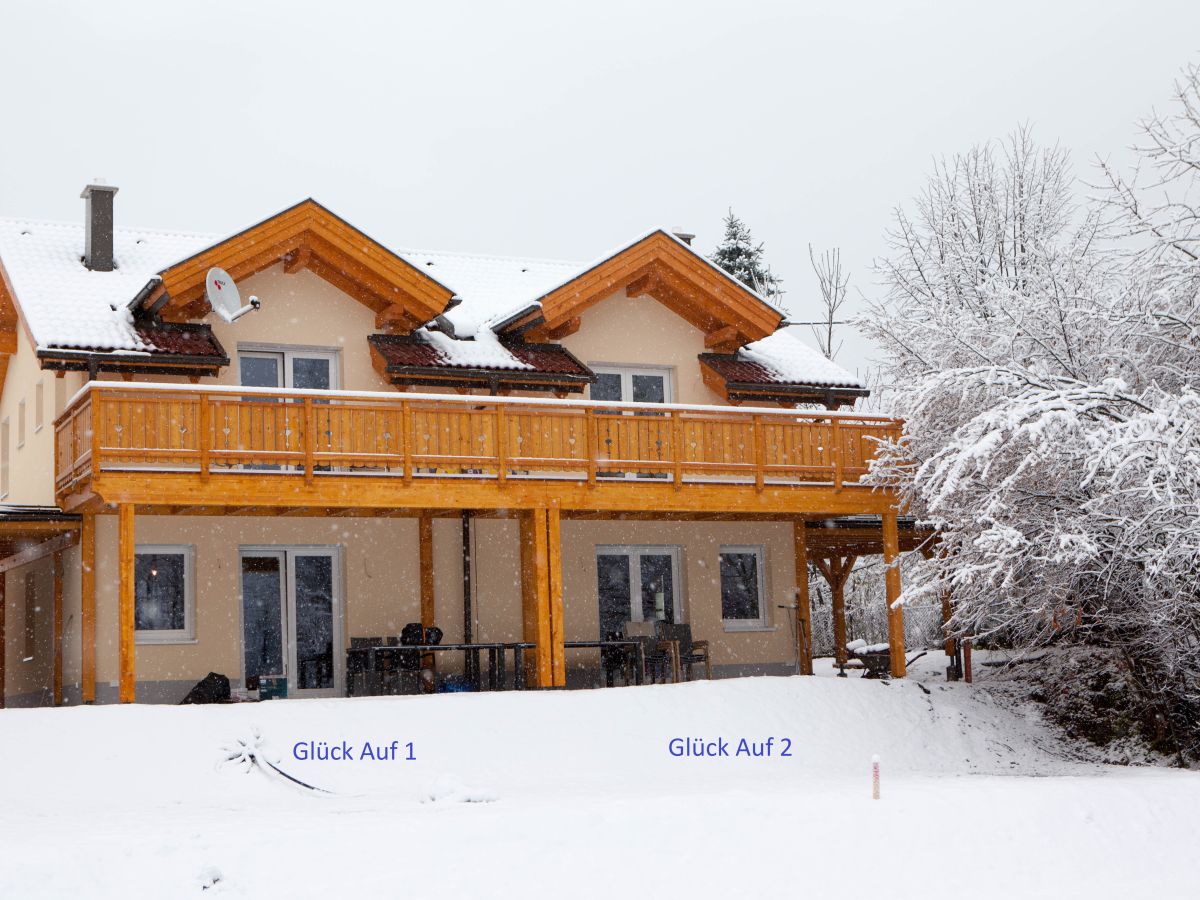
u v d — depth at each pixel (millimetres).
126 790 14820
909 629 33656
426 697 17859
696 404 23109
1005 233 35594
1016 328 21125
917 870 12836
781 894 12188
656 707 18734
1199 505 17719
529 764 16953
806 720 19484
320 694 21000
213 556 20359
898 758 19422
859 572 38281
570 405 20078
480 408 20578
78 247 23078
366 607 21391
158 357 19328
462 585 22031
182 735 15820
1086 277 21422
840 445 22016
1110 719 21562
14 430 23969
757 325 23844
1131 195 20516
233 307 19516
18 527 19047
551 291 21891
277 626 20906
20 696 23391
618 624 23391
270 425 18547
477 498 19422
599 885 11836
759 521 24469
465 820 12141
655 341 24250
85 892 10617
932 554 27172
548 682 19609
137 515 19859
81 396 17797
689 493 20797
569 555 22969
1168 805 14312
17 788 14523
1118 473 17812
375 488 18812
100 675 19266
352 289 21891
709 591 24000
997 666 25609
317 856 11375
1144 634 20531
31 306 20062
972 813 13602
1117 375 20703
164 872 10898
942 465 19469
